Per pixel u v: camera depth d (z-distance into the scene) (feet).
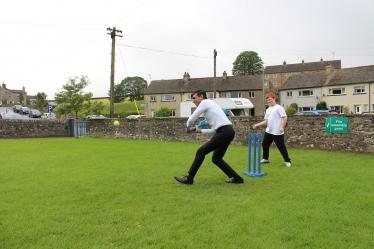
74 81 72.08
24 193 17.81
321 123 39.99
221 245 10.91
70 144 51.34
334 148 38.83
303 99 152.25
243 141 48.08
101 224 12.87
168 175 22.93
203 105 19.67
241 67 264.52
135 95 295.69
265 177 21.91
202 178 21.85
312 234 11.75
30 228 12.48
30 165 28.07
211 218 13.43
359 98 135.95
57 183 20.33
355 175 22.41
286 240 11.34
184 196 16.99
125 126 66.49
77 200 16.30
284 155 26.76
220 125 19.43
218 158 20.07
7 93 375.66
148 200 16.20
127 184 19.97
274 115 26.94
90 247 10.82
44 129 77.10
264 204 15.34
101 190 18.42
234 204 15.39
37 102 278.67
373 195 16.74
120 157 33.30
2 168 26.43
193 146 45.91
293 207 14.83
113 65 79.15
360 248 10.66
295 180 20.85
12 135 71.97
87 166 27.27
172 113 171.83
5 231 12.17
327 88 145.07
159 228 12.39
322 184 19.51
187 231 12.07
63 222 13.15
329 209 14.49
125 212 14.28
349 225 12.66
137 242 11.12
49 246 10.93
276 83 267.80
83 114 74.08
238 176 20.04
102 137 71.77
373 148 35.60
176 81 177.88
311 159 30.78
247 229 12.25
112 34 78.79
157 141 57.57
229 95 165.17
